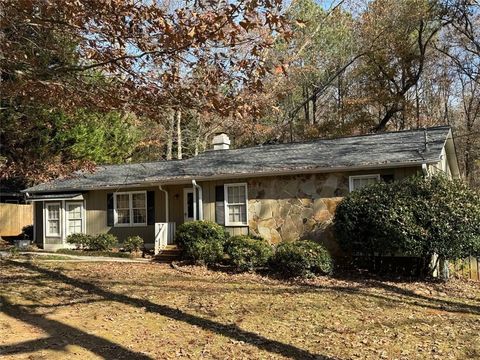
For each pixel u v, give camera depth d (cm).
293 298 964
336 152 1496
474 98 3312
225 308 878
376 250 1170
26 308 863
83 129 2031
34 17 634
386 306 902
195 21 573
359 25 2998
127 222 1850
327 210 1398
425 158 1232
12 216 2438
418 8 2652
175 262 1479
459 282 1181
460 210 1089
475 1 2506
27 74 716
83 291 1030
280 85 2655
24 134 1766
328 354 621
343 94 3272
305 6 3005
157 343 671
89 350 635
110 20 614
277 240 1468
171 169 1828
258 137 3077
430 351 635
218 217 1596
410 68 2841
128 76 689
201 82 650
